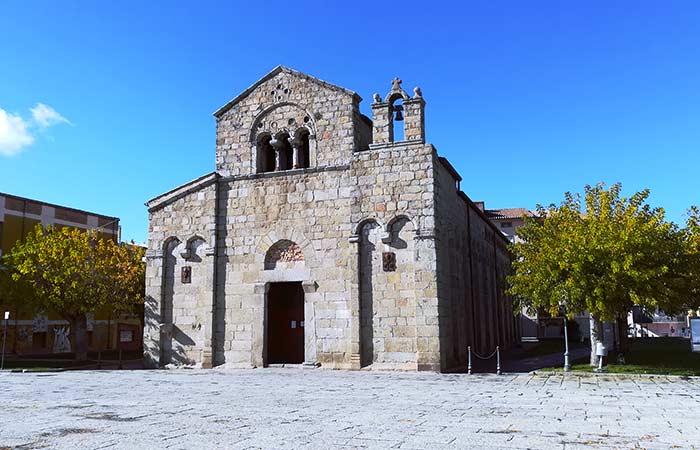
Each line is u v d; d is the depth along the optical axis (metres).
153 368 30.94
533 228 29.56
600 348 25.80
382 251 27.86
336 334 28.05
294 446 10.23
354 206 28.58
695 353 35.81
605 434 11.23
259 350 29.27
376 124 29.16
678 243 26.58
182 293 31.55
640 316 67.62
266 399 17.33
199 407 15.60
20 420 13.55
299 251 29.73
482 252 41.44
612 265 23.80
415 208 27.53
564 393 18.31
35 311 38.78
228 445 10.34
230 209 31.34
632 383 21.28
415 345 26.58
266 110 31.50
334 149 29.75
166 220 32.38
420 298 26.64
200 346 30.58
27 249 38.09
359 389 19.91
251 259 30.39
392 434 11.31
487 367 28.69
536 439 10.75
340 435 11.24
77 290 36.34
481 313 38.41
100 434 11.55
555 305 26.08
